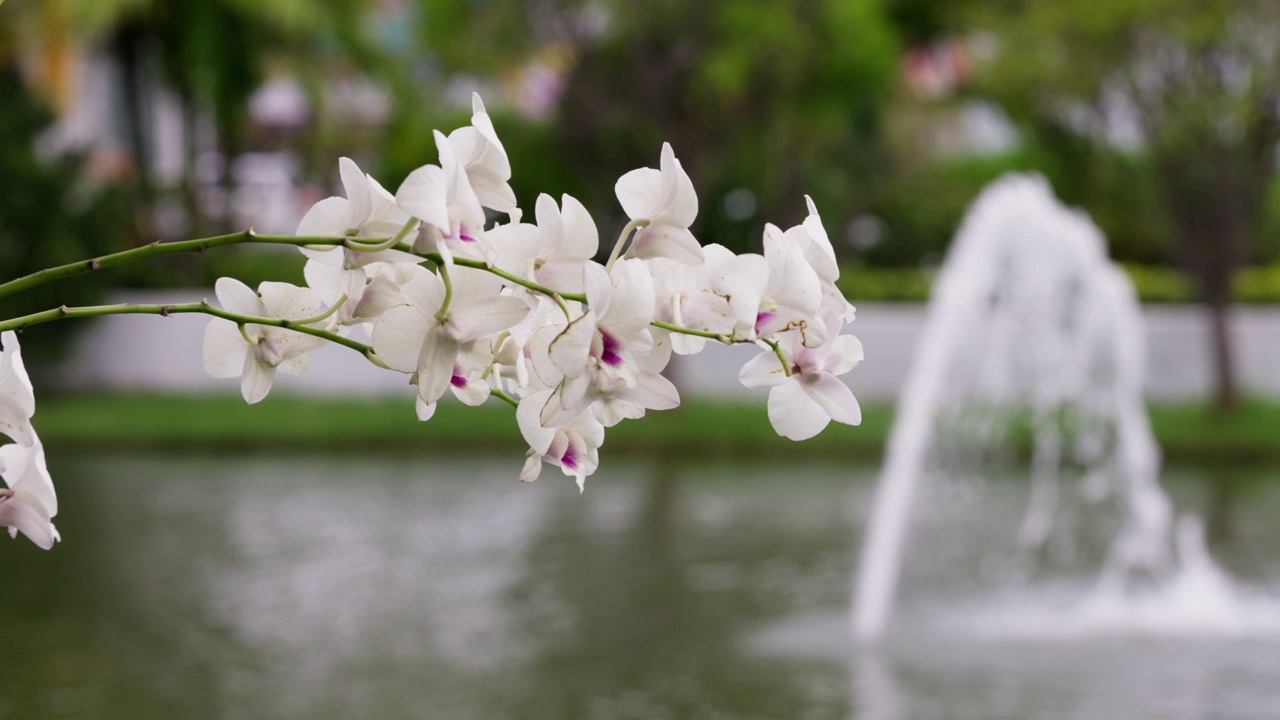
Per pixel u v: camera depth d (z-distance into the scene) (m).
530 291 1.17
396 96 21.23
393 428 15.34
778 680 6.78
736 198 24.12
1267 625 8.16
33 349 17.17
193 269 19.27
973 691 6.66
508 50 16.62
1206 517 11.77
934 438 14.99
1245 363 17.56
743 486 13.09
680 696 6.49
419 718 6.07
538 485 12.97
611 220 17.84
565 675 6.81
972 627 8.03
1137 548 10.58
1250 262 22.23
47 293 17.02
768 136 19.72
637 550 10.00
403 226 1.15
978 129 29.69
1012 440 14.84
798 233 1.20
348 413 16.05
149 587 8.68
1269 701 6.54
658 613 8.14
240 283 1.25
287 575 9.06
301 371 1.28
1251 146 15.84
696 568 9.41
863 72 17.25
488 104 19.95
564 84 17.22
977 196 26.70
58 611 8.05
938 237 27.03
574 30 16.50
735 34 16.30
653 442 15.08
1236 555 10.20
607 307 1.12
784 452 15.04
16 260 17.09
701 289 1.20
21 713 6.08
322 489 12.57
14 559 9.50
